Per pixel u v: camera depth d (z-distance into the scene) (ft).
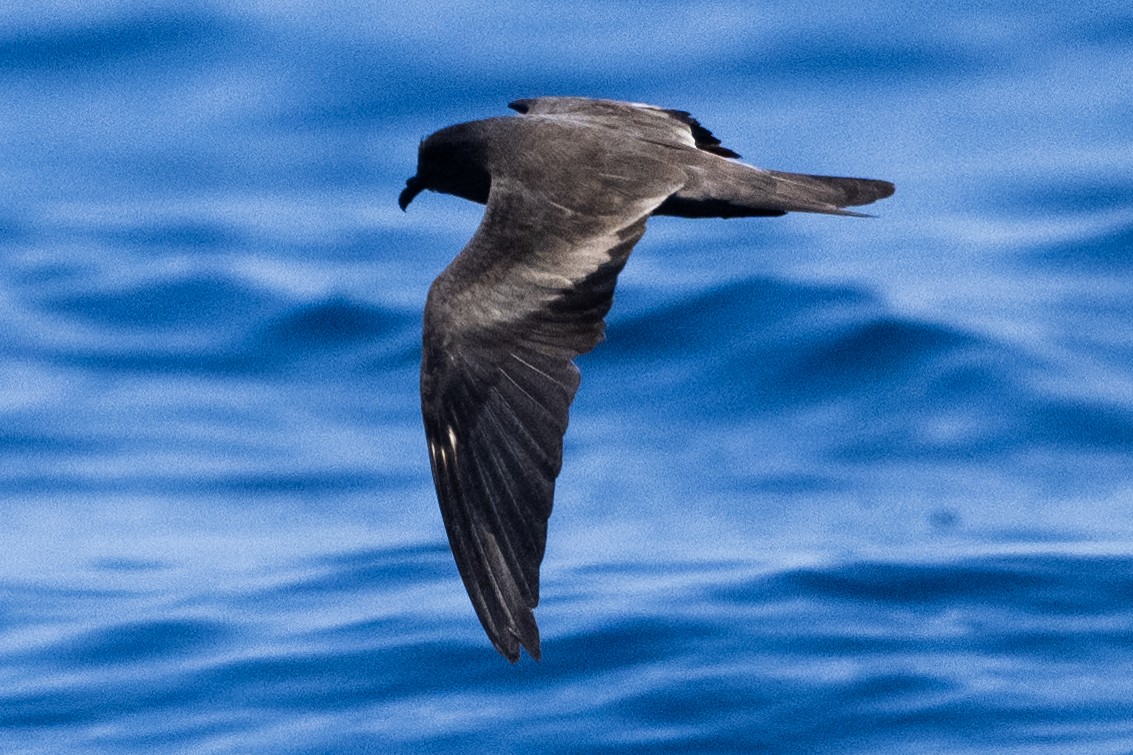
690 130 26.63
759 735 35.14
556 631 39.17
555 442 21.77
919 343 56.03
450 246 68.13
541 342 22.24
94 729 36.58
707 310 59.16
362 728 35.99
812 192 25.05
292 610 41.34
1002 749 34.55
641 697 36.52
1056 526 45.80
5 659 39.68
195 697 37.70
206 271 65.87
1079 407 52.65
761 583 41.45
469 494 22.11
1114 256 63.00
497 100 78.07
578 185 23.75
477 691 37.17
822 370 55.62
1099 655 37.52
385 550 45.55
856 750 34.83
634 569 43.06
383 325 61.46
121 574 45.16
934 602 40.27
